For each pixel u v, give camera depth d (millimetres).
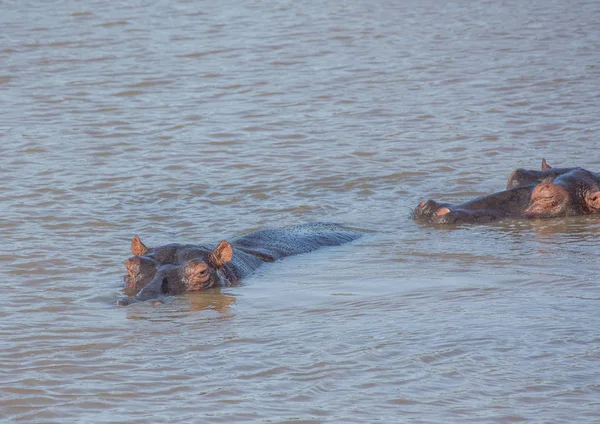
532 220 53438
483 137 72750
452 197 59312
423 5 131750
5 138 74062
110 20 122438
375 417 27922
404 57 102375
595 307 37000
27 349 34438
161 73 97188
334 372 31312
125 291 41969
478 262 45312
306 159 68500
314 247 49469
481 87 89000
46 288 42406
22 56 104188
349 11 128125
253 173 65125
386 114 80938
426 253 47500
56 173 64562
